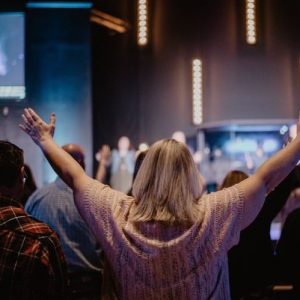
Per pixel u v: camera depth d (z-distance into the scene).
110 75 10.02
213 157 9.74
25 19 8.21
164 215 2.23
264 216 3.55
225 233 2.24
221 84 10.17
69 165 2.43
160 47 10.17
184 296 2.18
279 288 4.47
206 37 10.21
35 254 2.25
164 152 2.32
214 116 10.18
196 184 2.32
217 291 2.23
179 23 10.21
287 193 3.55
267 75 10.16
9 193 2.36
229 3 10.17
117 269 2.24
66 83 8.26
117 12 9.78
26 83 8.17
